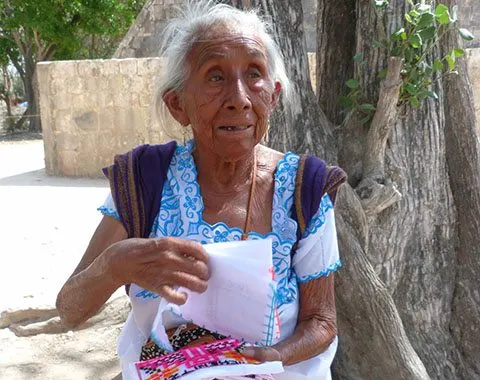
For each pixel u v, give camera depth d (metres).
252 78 1.49
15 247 6.65
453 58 2.85
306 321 1.63
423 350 3.20
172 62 1.54
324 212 1.60
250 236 1.56
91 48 26.22
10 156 15.54
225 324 1.48
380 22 2.93
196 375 1.34
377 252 3.08
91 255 1.59
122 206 1.56
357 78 3.07
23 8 20.92
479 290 3.31
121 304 4.58
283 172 1.61
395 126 3.04
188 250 1.38
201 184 1.60
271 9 2.79
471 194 3.31
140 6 23.64
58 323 4.43
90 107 11.31
